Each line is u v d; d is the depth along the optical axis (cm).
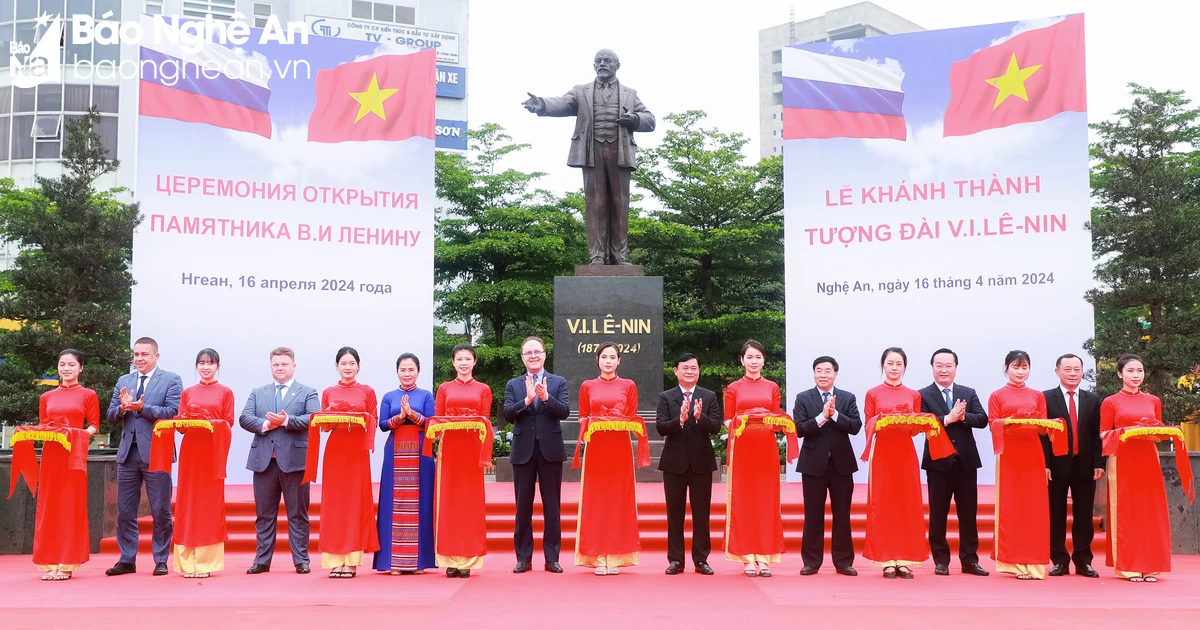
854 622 537
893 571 712
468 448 718
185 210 1208
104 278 1285
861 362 1244
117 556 846
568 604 595
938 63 1232
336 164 1272
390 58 1297
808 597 621
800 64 1279
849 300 1251
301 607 584
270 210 1245
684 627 523
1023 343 1187
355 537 706
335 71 1280
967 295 1211
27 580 704
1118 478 717
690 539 872
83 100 2856
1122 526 710
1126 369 723
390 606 587
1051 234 1179
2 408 1255
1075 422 736
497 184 2050
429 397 742
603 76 1233
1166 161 1259
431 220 1301
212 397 734
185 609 577
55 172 2822
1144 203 1183
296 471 732
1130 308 1277
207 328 1212
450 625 527
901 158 1241
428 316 1292
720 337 1961
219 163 1225
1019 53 1201
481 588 657
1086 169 1167
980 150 1212
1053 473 732
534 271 1994
